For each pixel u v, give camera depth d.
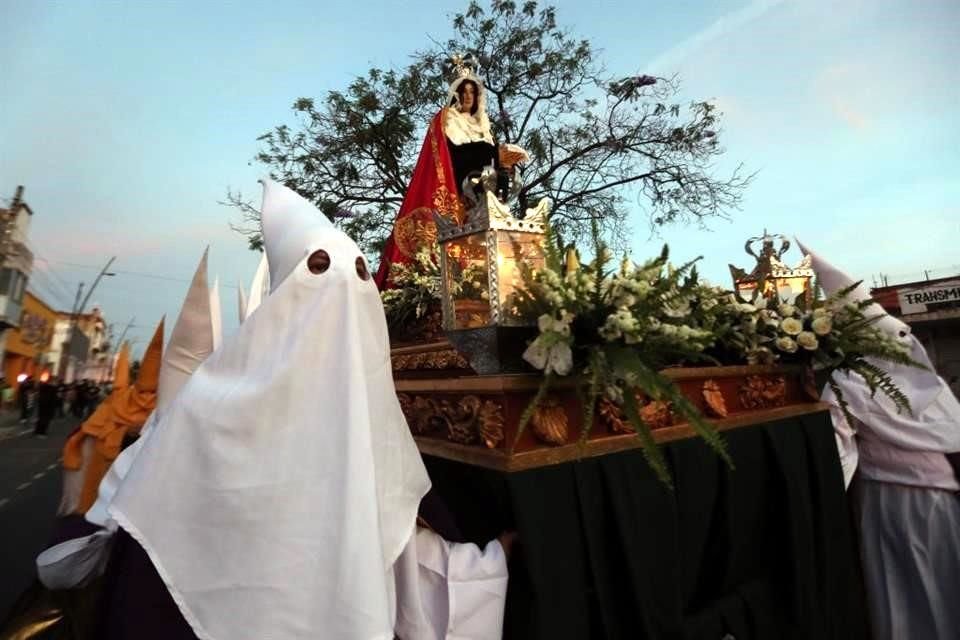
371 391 1.15
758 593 1.93
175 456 1.03
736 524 1.91
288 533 0.96
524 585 1.37
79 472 2.88
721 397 2.01
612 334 1.42
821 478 2.21
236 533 0.97
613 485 1.56
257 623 0.92
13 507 6.62
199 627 0.94
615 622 1.50
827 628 2.04
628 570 1.51
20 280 28.70
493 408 1.48
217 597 0.95
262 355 1.10
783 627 1.95
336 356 1.08
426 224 2.90
